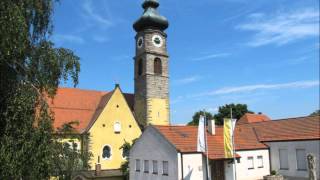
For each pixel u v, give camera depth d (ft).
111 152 181.27
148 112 205.98
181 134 128.16
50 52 60.49
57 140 64.39
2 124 52.19
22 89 53.88
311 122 139.33
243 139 144.46
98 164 165.48
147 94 208.23
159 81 213.25
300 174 132.57
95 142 177.58
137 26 220.84
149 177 131.44
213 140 131.75
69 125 72.13
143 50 215.72
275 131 149.18
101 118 181.78
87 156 77.00
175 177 116.78
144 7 224.94
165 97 213.87
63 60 61.57
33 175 51.78
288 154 138.00
